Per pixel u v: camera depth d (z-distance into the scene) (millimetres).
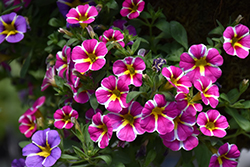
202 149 414
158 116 381
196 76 390
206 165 412
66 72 412
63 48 413
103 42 400
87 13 404
